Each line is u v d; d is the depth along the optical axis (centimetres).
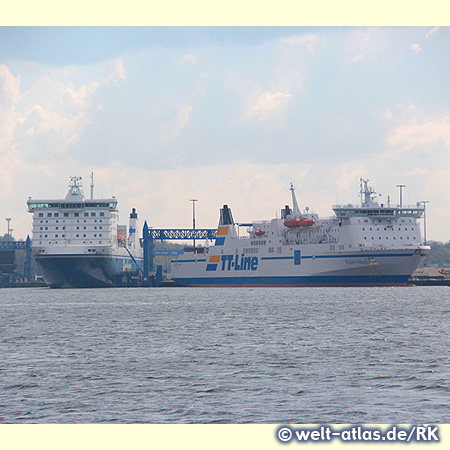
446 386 18438
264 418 15900
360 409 16488
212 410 16512
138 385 18925
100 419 15925
